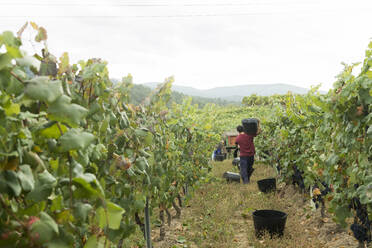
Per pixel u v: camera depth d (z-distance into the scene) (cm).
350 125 347
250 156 872
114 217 127
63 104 122
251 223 570
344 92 338
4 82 112
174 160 534
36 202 129
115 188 267
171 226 561
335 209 390
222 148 1655
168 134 538
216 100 18725
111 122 270
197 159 740
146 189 357
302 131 606
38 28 162
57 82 119
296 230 507
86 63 249
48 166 155
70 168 132
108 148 257
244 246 478
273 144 830
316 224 525
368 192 299
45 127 131
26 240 112
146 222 401
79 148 128
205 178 770
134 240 470
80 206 132
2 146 114
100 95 236
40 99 113
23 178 121
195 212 632
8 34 111
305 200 639
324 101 379
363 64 313
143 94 6150
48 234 112
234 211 634
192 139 729
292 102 662
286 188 749
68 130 134
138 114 398
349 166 379
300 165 617
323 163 455
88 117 228
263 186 743
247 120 862
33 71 135
